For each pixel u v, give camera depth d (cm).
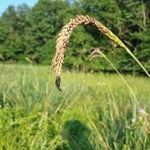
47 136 576
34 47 9244
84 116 744
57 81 222
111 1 6084
